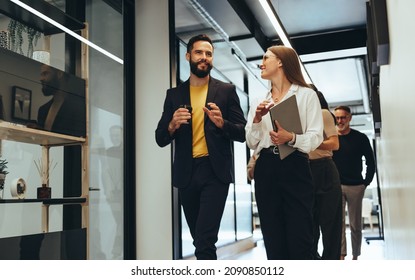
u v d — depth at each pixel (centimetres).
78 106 273
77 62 293
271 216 187
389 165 238
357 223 387
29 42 280
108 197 329
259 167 189
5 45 249
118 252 336
